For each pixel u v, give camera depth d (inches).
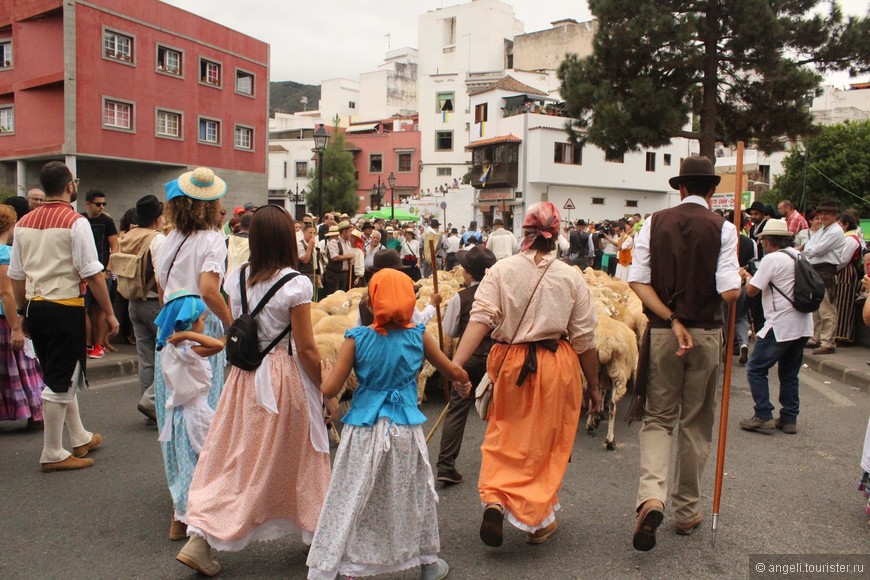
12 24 1111.6
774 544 163.9
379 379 136.8
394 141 2440.9
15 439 241.6
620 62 889.5
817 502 189.9
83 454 222.7
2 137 1158.3
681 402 167.5
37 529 169.9
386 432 133.6
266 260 144.6
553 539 166.7
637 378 167.8
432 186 2410.2
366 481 131.7
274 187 2578.7
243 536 140.1
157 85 1202.6
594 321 161.0
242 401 144.3
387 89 2984.7
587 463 223.0
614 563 154.4
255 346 142.5
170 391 167.0
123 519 176.4
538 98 1898.4
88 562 153.4
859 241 435.2
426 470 138.9
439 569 144.6
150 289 242.8
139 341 249.0
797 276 246.5
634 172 1903.3
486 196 1887.3
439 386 319.0
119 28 1128.8
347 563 131.6
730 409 294.0
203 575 147.0
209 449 146.0
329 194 2253.9
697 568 151.9
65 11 1045.8
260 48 1429.6
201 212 171.5
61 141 1090.1
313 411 145.4
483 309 157.6
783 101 863.7
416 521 136.9
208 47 1300.4
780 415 260.7
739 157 160.9
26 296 204.8
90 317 359.6
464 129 2373.3
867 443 178.7
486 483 155.6
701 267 157.8
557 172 1766.7
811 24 810.2
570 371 158.7
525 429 156.1
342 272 512.4
